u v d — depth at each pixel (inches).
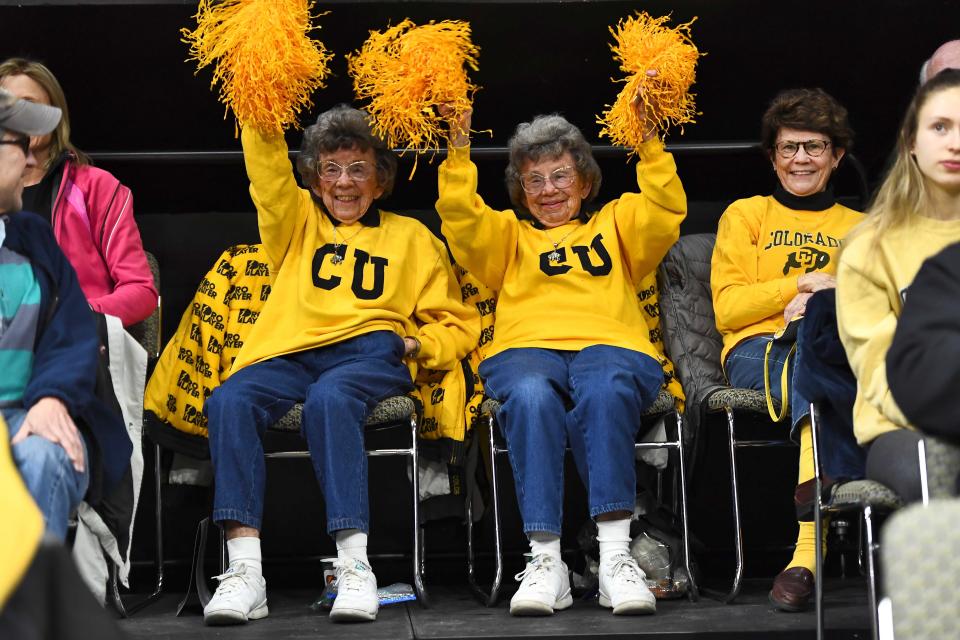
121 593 156.0
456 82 134.0
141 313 136.6
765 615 125.8
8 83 134.0
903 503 94.0
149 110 164.6
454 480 147.9
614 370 133.3
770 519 169.6
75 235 137.5
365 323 141.1
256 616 128.2
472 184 141.3
